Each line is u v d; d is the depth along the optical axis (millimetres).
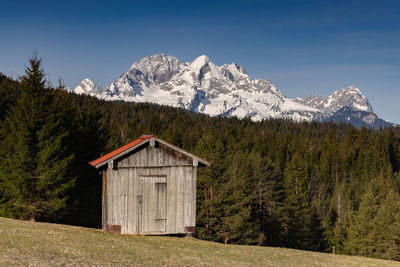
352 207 87625
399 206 68062
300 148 138625
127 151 24703
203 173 48469
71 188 34906
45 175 31500
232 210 50594
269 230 64625
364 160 126500
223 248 23797
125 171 25016
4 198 32625
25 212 31891
